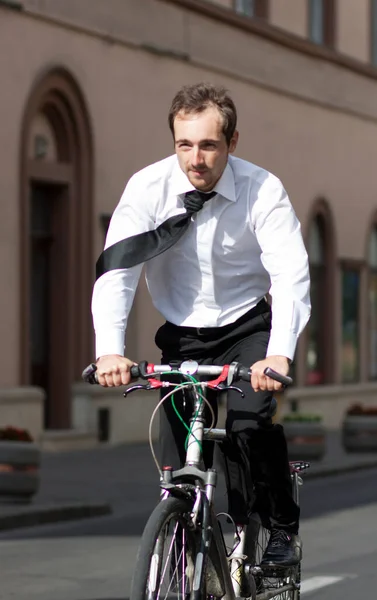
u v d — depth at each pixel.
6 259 23.55
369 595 10.54
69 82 25.31
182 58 28.91
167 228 6.93
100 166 26.27
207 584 6.68
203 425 6.79
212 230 6.97
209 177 6.73
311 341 35.06
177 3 28.75
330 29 36.28
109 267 6.89
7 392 23.28
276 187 6.98
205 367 6.54
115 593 10.67
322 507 17.83
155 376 6.72
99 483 19.97
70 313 25.62
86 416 25.77
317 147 35.34
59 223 25.59
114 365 6.53
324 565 12.29
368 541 14.16
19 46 23.88
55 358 25.62
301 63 34.47
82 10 25.64
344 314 36.91
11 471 16.36
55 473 21.03
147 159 27.78
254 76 32.09
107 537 14.60
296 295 6.84
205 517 6.45
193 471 6.59
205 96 6.62
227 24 30.86
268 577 7.44
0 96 23.41
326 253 35.97
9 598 10.41
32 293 25.30
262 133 32.53
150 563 6.08
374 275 38.91
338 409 35.88
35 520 15.72
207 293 7.10
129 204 6.98
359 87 37.81
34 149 24.89
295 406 33.31
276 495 7.29
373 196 38.84
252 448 7.09
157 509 6.24
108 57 26.47
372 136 38.72
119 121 26.83
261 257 7.00
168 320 7.21
